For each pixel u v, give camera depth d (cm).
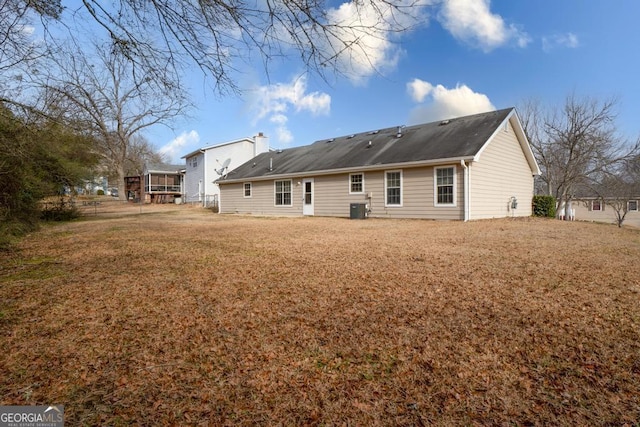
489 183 1420
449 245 714
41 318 319
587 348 254
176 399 195
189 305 354
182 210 2519
